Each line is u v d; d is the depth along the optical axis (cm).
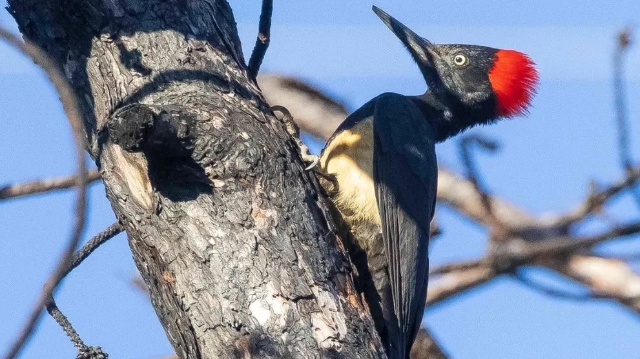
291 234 862
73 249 506
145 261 874
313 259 859
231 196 860
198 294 834
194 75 949
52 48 974
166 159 857
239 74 985
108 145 898
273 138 916
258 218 857
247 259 836
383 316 1188
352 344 827
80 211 509
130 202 877
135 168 875
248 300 822
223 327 819
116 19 971
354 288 884
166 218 861
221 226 849
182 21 988
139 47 959
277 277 834
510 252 1252
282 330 812
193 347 837
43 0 980
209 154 866
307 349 808
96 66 957
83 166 514
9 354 479
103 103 944
